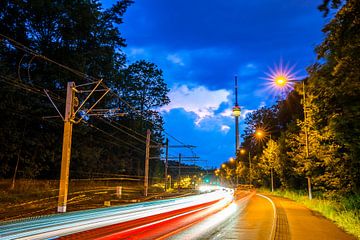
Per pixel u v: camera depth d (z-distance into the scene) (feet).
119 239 45.68
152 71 268.00
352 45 34.12
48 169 148.97
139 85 260.83
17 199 110.63
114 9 187.93
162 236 48.98
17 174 138.00
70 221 57.77
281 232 49.34
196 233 52.19
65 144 84.53
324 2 31.60
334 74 36.04
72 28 150.92
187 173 510.58
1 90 115.96
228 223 64.39
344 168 61.67
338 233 48.39
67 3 151.84
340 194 65.62
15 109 121.90
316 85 43.91
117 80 182.80
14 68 138.82
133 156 255.09
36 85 134.92
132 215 76.18
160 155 282.56
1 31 137.18
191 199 124.26
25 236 43.62
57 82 147.13
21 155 136.46
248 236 48.11
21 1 133.80
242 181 415.03
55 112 143.33
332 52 38.81
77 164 172.14
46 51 143.84
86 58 156.35
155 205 98.12
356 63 34.45
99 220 63.41
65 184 81.92
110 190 181.88
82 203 114.11
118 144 223.30
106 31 176.04
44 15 142.72
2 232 44.62
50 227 50.93
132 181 244.63
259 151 260.42
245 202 124.16
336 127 46.62
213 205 116.78
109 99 179.32
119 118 228.43
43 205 102.99
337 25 35.58
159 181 289.94
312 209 86.38
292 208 90.89
